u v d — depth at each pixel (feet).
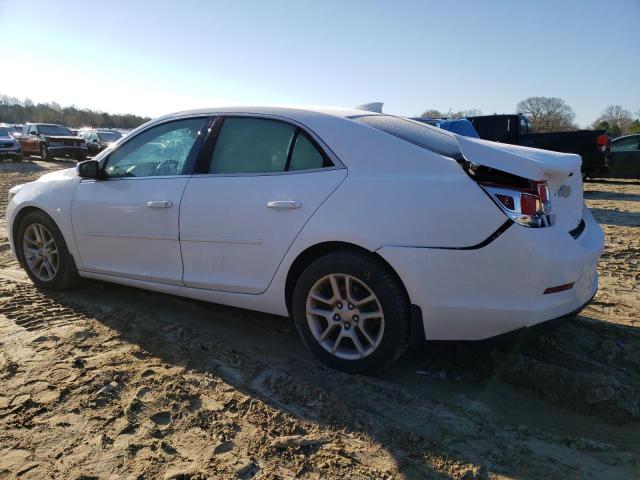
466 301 9.03
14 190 16.02
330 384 9.94
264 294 10.96
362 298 9.93
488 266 8.85
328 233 9.77
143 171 12.87
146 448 8.06
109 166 13.53
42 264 15.10
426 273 9.09
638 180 55.11
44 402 9.20
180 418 8.86
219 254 11.36
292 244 10.25
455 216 8.94
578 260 9.20
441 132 10.94
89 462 7.72
